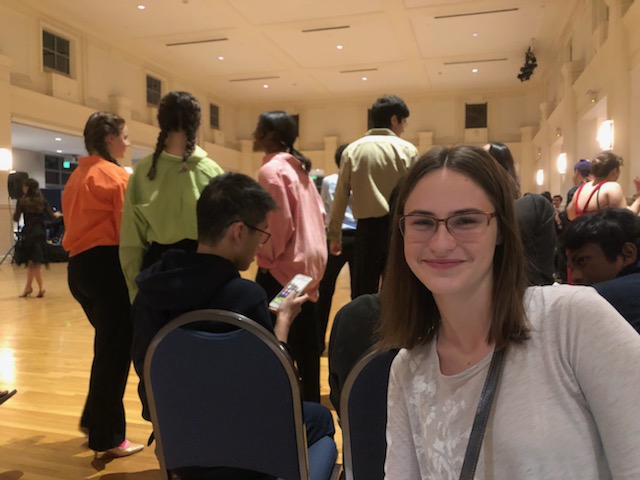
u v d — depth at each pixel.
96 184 2.18
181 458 1.28
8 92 8.59
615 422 0.64
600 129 6.23
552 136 11.23
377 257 2.71
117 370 2.21
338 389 1.30
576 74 8.57
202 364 1.19
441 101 15.28
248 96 15.96
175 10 9.52
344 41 11.10
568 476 0.66
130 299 2.08
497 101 14.89
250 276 8.58
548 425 0.67
